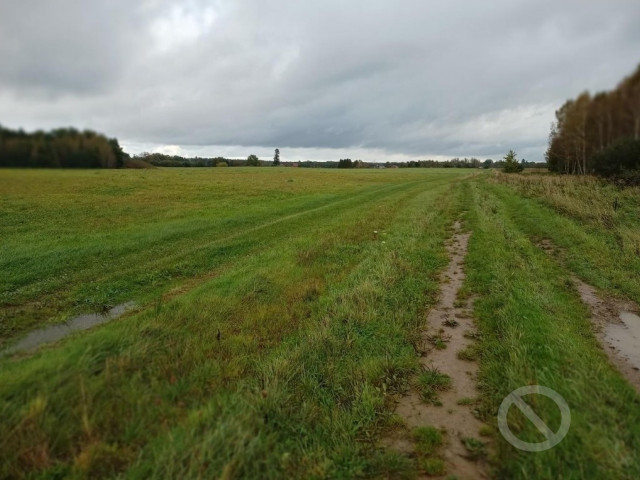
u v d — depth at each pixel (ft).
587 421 11.38
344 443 11.73
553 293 23.75
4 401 11.66
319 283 26.68
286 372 14.82
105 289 25.81
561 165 129.59
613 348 17.62
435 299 24.02
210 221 53.36
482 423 12.78
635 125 76.89
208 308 21.02
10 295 24.09
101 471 10.41
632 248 31.07
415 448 11.69
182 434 11.32
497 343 17.43
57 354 14.75
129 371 14.07
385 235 43.68
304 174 213.46
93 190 78.74
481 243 37.01
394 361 16.26
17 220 49.62
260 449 10.87
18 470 10.09
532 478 10.02
